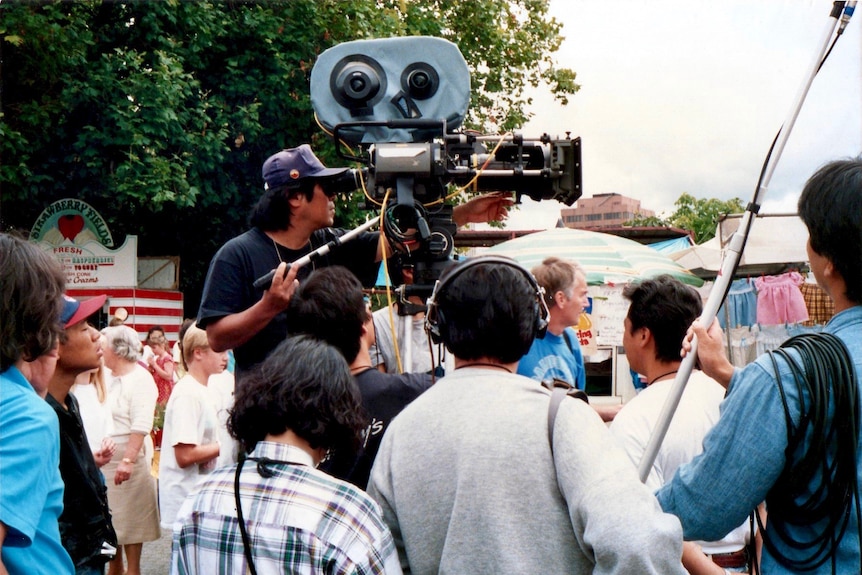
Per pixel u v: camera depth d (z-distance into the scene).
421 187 2.89
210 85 12.93
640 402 2.65
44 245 12.38
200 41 12.21
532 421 1.79
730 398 1.89
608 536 1.58
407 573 1.91
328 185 3.03
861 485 1.76
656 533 1.58
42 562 1.88
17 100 11.83
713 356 2.29
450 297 1.95
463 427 1.82
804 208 1.92
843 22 2.02
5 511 1.73
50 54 11.39
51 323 2.01
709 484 1.87
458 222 3.33
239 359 2.97
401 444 1.89
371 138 3.16
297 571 1.81
